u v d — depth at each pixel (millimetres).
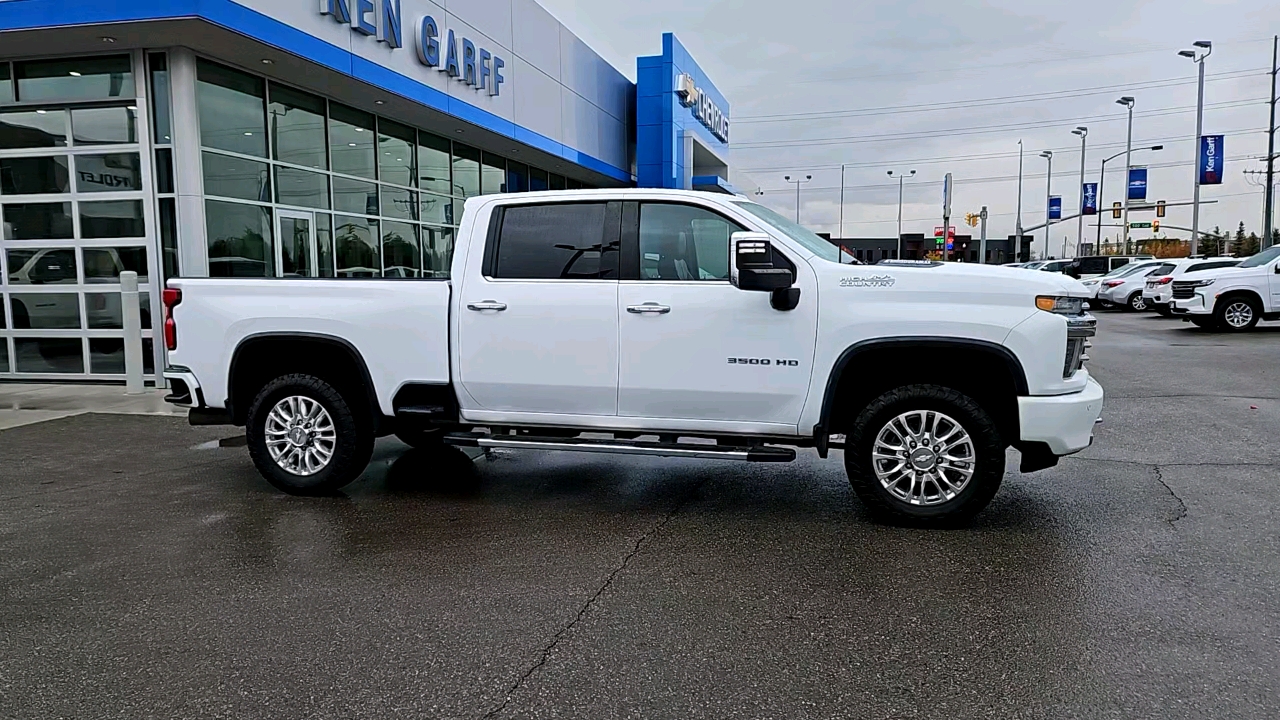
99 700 3205
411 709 3123
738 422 5336
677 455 5367
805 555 4730
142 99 10977
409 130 16172
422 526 5320
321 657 3537
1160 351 14312
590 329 5426
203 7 9500
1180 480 6223
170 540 5066
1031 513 5453
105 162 11336
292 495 6062
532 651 3580
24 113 11492
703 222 5387
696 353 5270
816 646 3602
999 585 4250
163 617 3949
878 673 3363
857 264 5352
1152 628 3738
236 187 11766
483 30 16062
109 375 11656
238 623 3879
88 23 9719
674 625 3824
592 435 5910
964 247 55156
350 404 6074
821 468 6852
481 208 5730
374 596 4180
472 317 5617
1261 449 7195
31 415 9273
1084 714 3047
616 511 5637
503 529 5250
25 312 11805
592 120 22156
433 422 5871
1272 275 17391
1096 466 6652
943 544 4887
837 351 5070
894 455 5184
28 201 11594
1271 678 3289
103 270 11500
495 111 16656
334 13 11672
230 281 6102
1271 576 4332
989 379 5207
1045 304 4910
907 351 5055
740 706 3125
